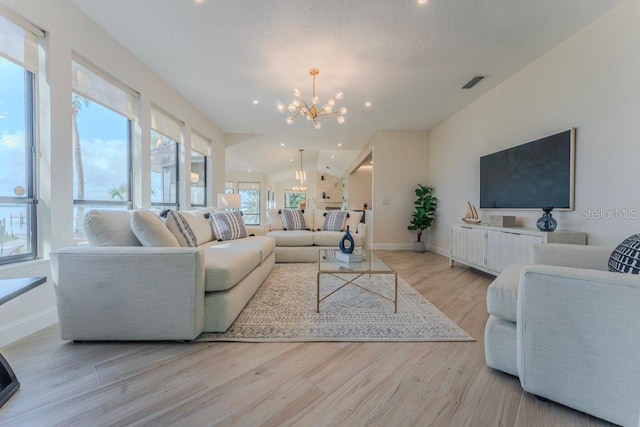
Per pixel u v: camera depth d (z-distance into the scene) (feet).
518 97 10.67
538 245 6.19
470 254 11.86
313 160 33.50
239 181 37.11
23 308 5.95
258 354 5.27
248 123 17.76
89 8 7.51
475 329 6.41
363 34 8.36
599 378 3.50
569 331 3.69
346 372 4.72
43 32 6.66
